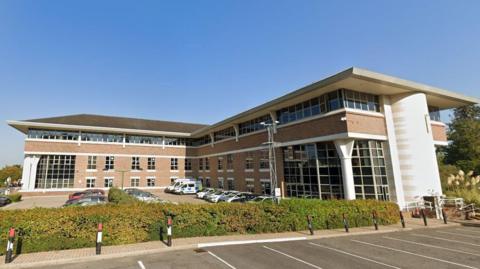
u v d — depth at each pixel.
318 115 23.28
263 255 10.30
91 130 42.00
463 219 19.17
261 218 14.38
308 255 10.31
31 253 10.19
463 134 43.16
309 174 24.78
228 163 38.81
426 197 20.80
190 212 13.23
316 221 15.36
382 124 23.25
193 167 49.91
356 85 21.16
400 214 16.48
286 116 27.50
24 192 36.94
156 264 9.16
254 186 32.22
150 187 45.34
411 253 10.67
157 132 46.16
